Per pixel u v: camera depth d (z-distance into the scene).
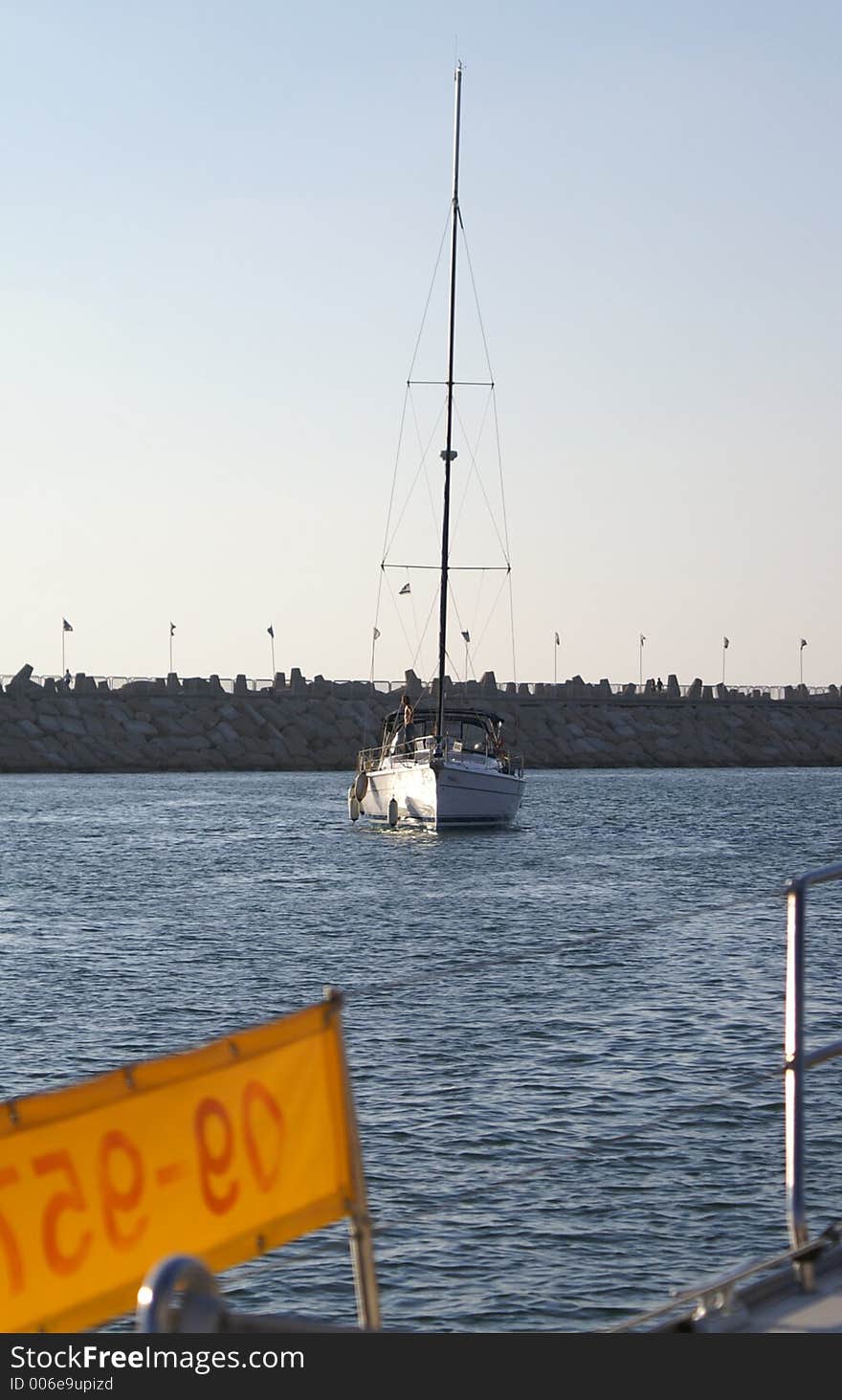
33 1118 5.31
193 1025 30.11
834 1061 25.28
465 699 185.38
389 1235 17.38
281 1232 5.93
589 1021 29.09
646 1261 16.53
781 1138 20.94
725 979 33.72
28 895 54.59
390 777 78.12
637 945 39.12
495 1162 20.11
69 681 182.00
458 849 70.62
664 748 193.38
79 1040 28.47
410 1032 28.23
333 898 52.75
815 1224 17.42
